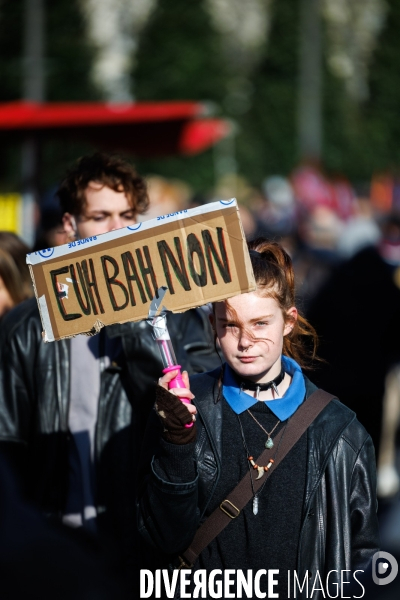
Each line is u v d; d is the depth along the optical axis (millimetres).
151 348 8562
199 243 6730
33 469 8781
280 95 96250
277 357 7008
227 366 7328
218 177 79688
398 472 17688
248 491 6859
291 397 7117
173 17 90125
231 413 7145
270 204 40188
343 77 103938
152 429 7223
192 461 6613
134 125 21297
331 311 15273
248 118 95812
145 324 8602
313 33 93750
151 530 6816
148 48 89688
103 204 9289
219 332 6996
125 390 8727
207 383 7383
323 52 101500
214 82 90188
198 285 6742
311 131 93000
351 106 106188
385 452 19141
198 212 6730
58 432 8703
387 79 111938
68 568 3611
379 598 5633
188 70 89250
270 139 95125
